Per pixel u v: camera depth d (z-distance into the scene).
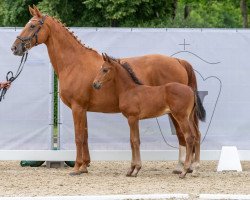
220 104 15.59
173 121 14.55
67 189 12.40
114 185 12.86
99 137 15.53
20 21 31.84
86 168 14.55
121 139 15.57
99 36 15.50
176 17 33.09
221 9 47.94
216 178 13.79
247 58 15.57
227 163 14.92
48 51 14.66
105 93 14.29
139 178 13.80
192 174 13.99
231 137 15.61
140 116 13.95
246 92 15.59
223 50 15.56
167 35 15.53
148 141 15.59
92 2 28.31
